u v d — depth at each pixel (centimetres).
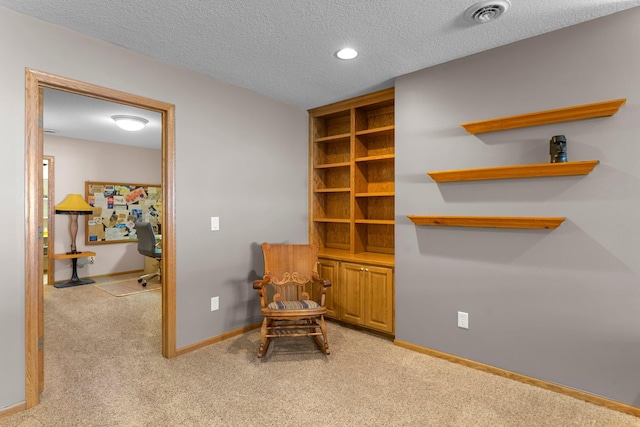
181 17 208
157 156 679
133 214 641
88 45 231
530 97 236
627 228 204
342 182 408
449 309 274
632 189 203
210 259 305
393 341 312
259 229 349
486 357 256
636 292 203
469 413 204
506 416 202
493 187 251
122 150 628
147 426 191
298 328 305
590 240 215
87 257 585
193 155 291
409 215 292
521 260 240
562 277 225
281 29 222
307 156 405
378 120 374
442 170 276
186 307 288
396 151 303
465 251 265
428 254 285
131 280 574
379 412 205
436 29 222
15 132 202
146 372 253
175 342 280
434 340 282
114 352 288
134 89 254
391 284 313
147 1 192
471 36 232
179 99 281
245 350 294
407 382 240
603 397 213
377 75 299
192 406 210
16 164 203
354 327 350
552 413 205
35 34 209
